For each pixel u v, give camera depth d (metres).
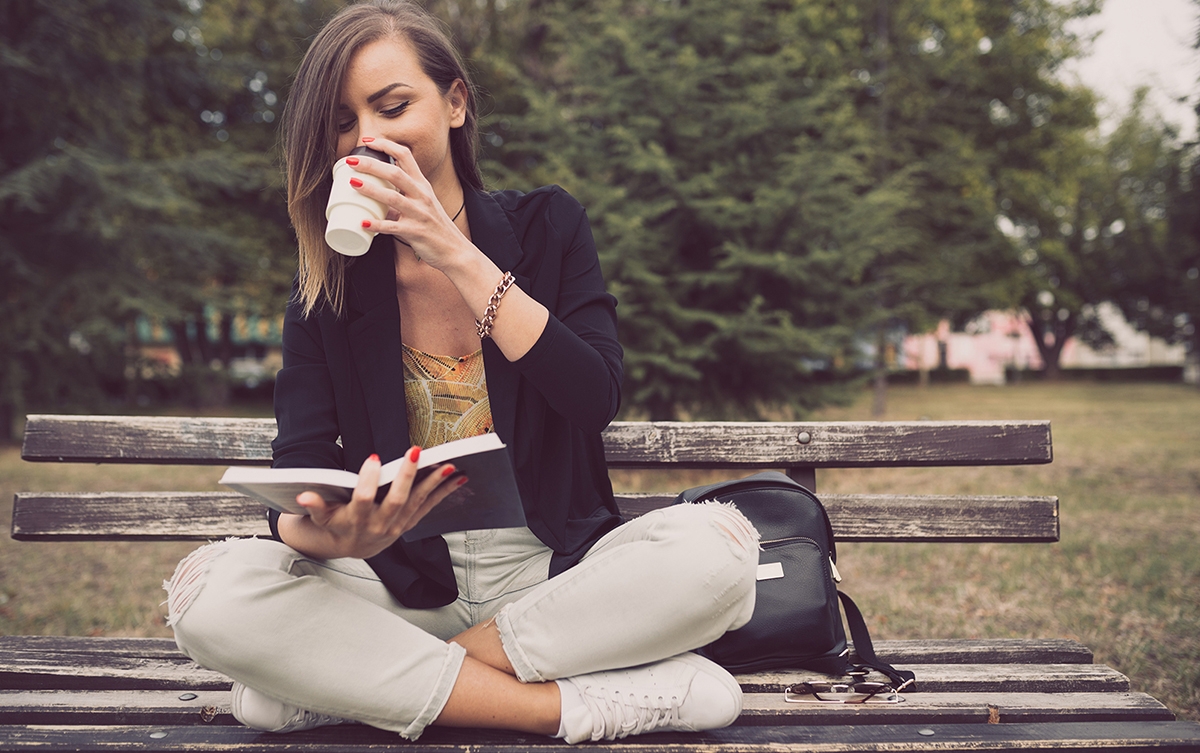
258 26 14.57
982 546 4.95
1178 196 10.76
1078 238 29.38
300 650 1.30
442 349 1.56
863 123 11.47
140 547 5.26
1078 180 26.12
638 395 6.67
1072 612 3.54
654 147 6.45
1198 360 29.59
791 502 1.80
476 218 1.57
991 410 16.31
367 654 1.32
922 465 2.09
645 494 2.11
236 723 1.51
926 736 1.41
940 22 13.80
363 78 1.38
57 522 2.08
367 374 1.52
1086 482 7.37
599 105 7.11
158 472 8.95
